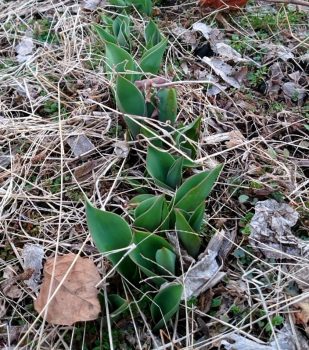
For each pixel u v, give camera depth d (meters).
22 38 0.52
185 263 0.33
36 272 0.34
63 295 0.30
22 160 0.40
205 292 0.32
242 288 0.33
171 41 0.51
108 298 0.31
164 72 0.48
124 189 0.39
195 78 0.48
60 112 0.45
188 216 0.33
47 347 0.30
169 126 0.39
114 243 0.30
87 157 0.41
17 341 0.31
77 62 0.49
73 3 0.56
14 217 0.37
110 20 0.50
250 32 0.53
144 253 0.31
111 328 0.31
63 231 0.36
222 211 0.37
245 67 0.48
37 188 0.39
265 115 0.45
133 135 0.41
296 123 0.44
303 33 0.53
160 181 0.36
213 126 0.43
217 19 0.54
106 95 0.45
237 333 0.31
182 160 0.36
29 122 0.43
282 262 0.34
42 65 0.49
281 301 0.32
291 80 0.48
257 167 0.40
